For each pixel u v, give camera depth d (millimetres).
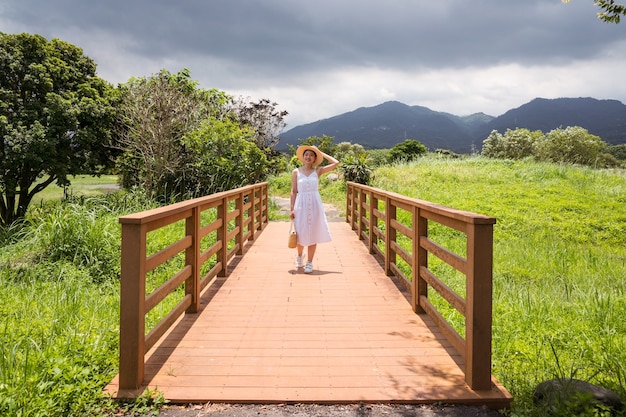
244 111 19625
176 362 3521
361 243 9234
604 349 4156
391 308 4953
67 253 7082
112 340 4035
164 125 13305
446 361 3549
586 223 11648
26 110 13320
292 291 5652
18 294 5594
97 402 2928
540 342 4426
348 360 3566
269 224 12305
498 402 2934
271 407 2889
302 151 6609
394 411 2844
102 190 21219
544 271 7664
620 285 6770
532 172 17828
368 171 17297
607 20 6395
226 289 5750
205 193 13828
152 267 3363
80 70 15578
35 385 2941
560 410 2711
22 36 14062
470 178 17312
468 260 3152
